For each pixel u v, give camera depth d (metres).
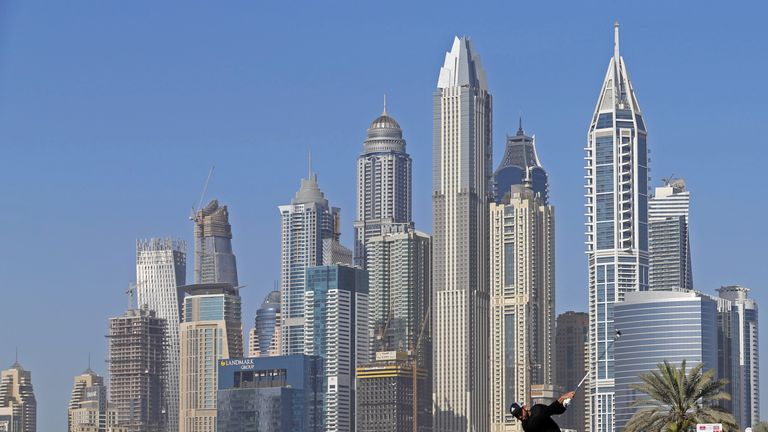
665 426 165.25
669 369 164.25
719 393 164.25
